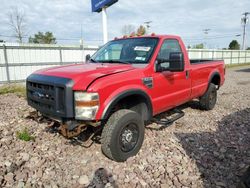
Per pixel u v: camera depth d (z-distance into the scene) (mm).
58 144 4070
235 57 34062
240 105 7188
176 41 4750
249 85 11938
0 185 2916
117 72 3508
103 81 3184
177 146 4074
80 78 3131
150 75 3926
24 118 5406
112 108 3410
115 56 4641
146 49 4238
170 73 4383
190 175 3219
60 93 3139
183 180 3092
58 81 3143
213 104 6473
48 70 3736
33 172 3221
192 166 3439
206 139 4430
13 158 3527
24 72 15688
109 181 3059
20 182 2982
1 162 3404
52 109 3285
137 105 3986
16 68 15289
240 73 19734
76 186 2957
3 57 14609
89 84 3080
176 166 3426
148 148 3982
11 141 4098
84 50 18312
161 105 4285
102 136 3414
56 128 3844
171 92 4496
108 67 3689
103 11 10750
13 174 3131
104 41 11023
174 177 3156
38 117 4020
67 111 3057
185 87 4961
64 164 3445
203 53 27703
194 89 5355
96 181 3059
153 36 4484
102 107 3141
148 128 4902
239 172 3293
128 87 3484
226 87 11203
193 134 4668
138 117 3645
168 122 4680
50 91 3252
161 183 3033
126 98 3770
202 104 6262
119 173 3234
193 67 5246
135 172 3273
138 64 4000
